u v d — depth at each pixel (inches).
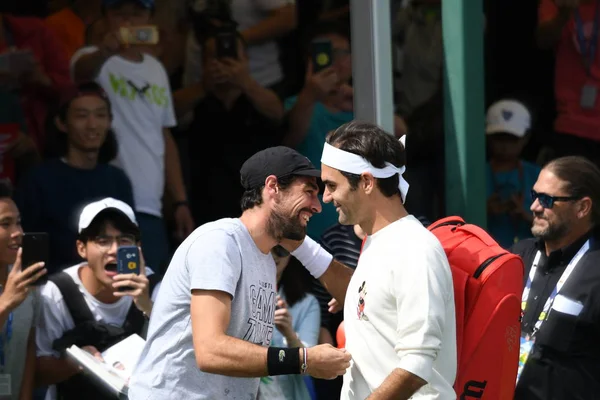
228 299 454.3
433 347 431.8
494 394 477.1
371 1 664.4
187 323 464.8
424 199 918.4
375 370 454.9
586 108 980.6
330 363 442.9
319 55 830.5
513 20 1017.5
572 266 582.9
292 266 681.0
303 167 473.4
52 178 731.4
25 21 768.3
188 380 468.1
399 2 917.8
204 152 847.7
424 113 921.5
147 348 477.7
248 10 852.6
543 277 597.3
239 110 842.2
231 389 474.9
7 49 758.5
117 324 632.4
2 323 588.4
